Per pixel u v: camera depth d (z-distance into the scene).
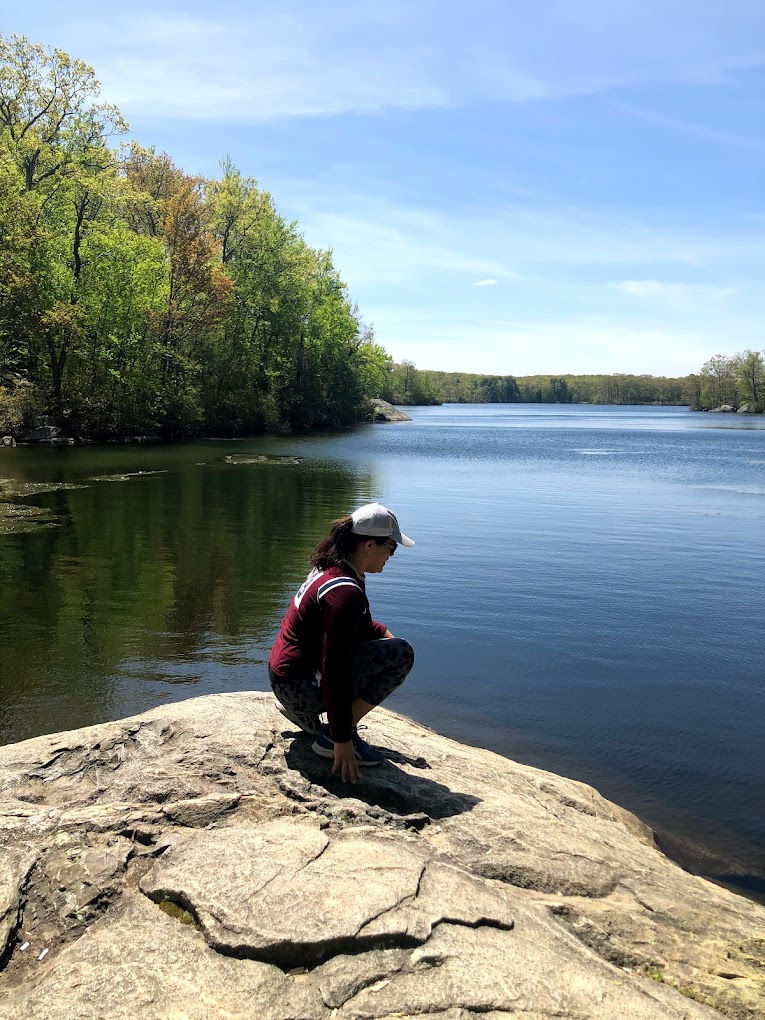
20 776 3.67
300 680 3.79
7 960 2.55
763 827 4.79
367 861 2.97
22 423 36.78
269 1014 2.29
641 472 30.47
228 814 3.36
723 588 11.20
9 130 37.69
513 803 3.90
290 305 56.44
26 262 35.41
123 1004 2.29
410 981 2.43
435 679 7.37
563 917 3.02
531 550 13.96
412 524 16.78
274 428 56.25
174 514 17.23
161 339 43.91
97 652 7.89
